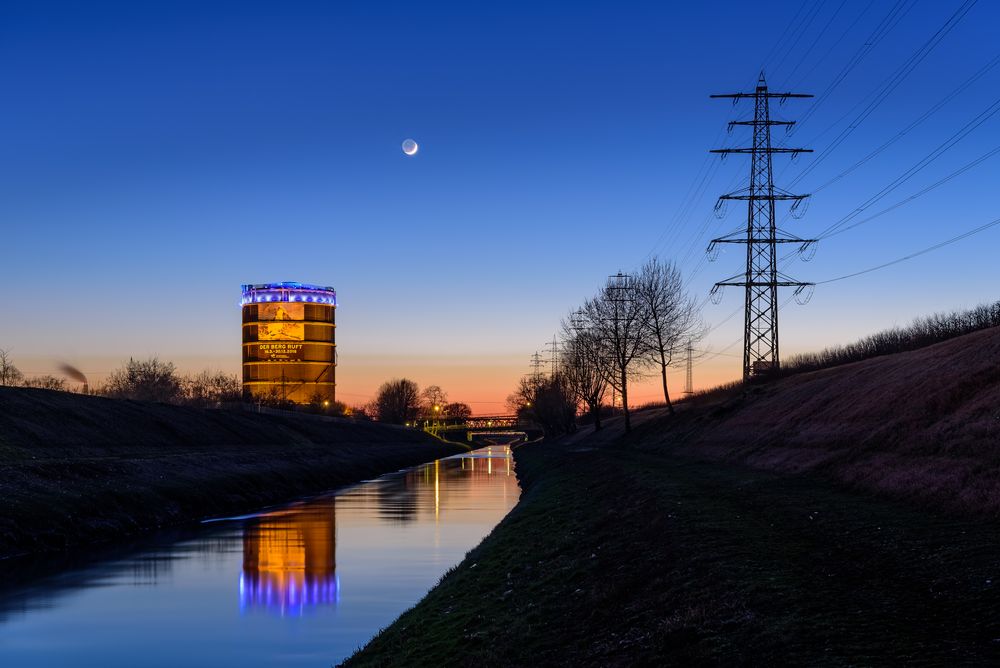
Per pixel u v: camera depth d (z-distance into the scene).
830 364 73.19
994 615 12.93
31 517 42.66
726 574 17.11
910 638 12.30
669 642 14.19
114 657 23.31
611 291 102.19
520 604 21.45
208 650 23.86
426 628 21.48
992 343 38.44
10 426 65.44
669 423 88.44
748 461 46.47
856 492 28.62
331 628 26.17
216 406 141.38
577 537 29.19
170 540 45.28
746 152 74.75
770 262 74.81
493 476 107.25
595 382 130.50
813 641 12.54
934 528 20.02
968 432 28.52
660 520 26.09
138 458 67.25
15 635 25.61
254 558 39.12
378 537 46.12
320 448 127.00
